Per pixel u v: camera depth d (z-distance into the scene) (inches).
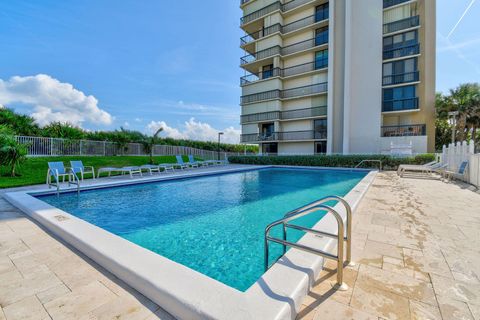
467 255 100.0
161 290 68.1
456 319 62.0
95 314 65.2
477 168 292.4
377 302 68.8
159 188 327.0
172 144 903.7
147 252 92.0
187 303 61.9
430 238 119.5
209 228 168.9
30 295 73.8
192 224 177.3
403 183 324.2
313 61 838.5
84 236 108.3
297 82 876.6
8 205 186.2
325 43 804.6
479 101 793.6
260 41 936.9
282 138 896.9
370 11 704.4
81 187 270.1
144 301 71.2
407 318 62.4
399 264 92.0
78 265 93.3
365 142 707.4
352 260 95.3
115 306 68.8
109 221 184.4
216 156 1039.6
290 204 238.5
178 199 259.8
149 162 623.2
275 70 888.3
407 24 683.4
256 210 215.6
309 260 83.7
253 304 60.6
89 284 80.0
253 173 539.2
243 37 1003.3
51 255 102.0
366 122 707.4
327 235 80.5
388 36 717.9
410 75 684.1
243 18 987.3
